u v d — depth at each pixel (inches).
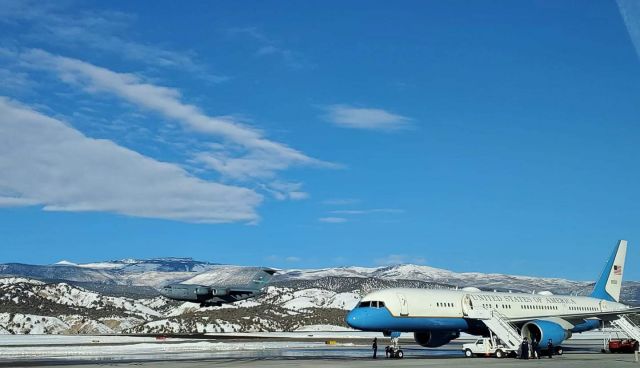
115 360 2289.6
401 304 2613.2
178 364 2022.6
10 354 2760.8
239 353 2807.6
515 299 3115.2
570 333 2933.1
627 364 2053.4
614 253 3818.9
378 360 2255.2
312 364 1996.8
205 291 4837.6
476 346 2625.5
